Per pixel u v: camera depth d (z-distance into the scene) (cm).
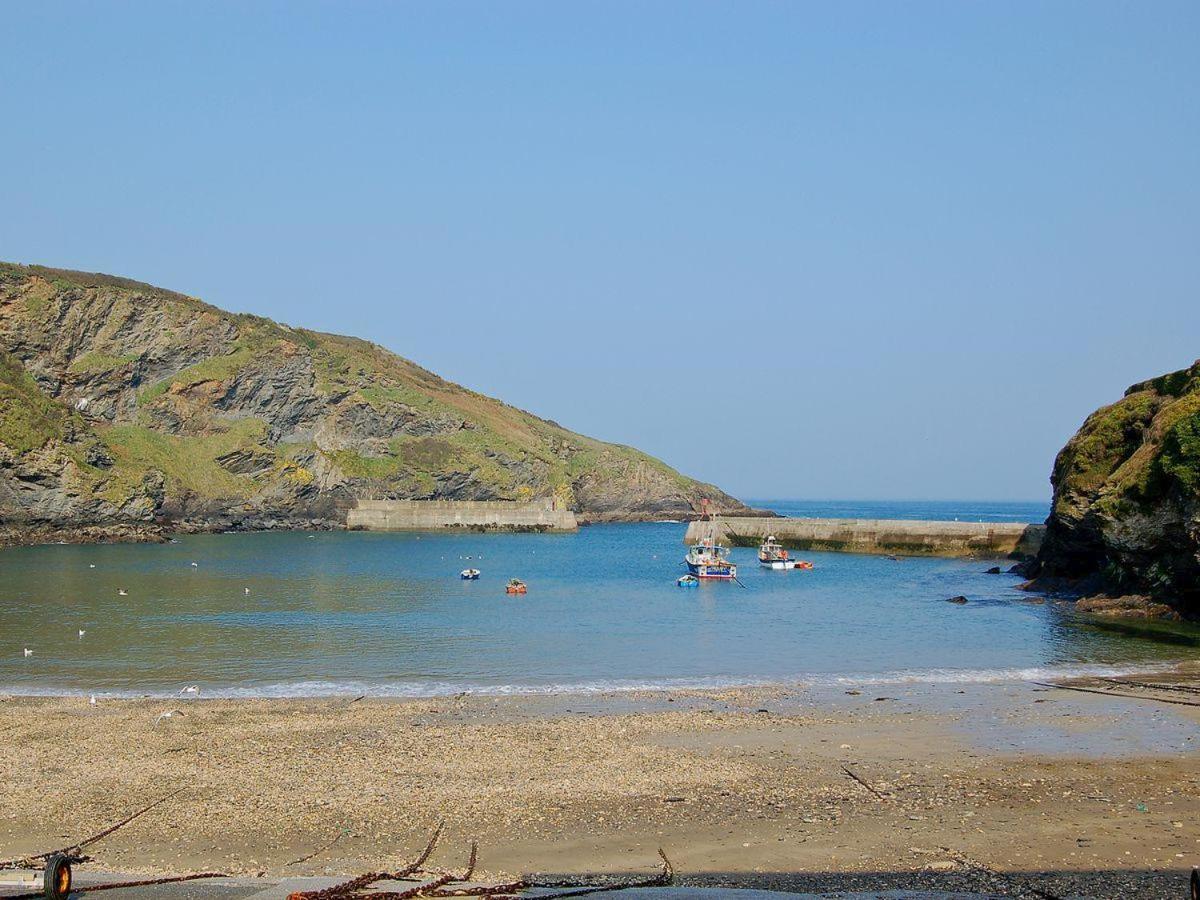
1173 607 6297
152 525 15150
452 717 3419
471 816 2278
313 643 5203
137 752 2909
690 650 5000
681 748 2939
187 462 16838
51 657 4731
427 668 4444
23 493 13762
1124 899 1723
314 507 18262
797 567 10988
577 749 2927
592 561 12331
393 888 1822
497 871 1920
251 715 3444
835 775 2625
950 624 6041
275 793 2477
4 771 2700
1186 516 5947
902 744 2984
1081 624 5988
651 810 2314
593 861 1975
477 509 18975
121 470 15312
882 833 2130
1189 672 4306
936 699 3706
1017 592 8200
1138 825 2173
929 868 1903
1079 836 2098
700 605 7294
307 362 18912
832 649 5028
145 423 17025
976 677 4181
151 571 9731
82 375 16438
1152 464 6384
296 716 3425
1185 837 2089
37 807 2373
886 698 3725
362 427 19725
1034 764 2739
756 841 2086
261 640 5312
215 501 16675
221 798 2438
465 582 9162
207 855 2031
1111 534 6600
